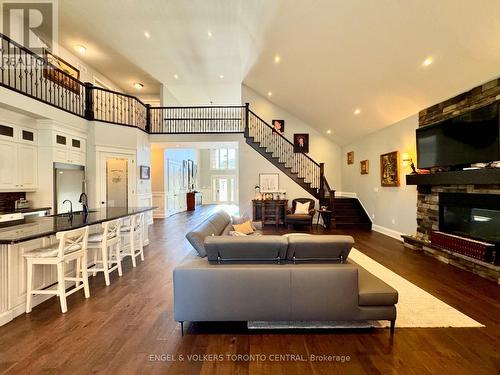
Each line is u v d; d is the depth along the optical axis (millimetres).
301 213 7418
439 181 4152
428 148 4527
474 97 3824
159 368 1801
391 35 3678
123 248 4527
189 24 5801
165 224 8281
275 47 5480
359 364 1847
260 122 8727
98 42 6559
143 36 6281
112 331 2250
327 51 4754
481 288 3129
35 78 5301
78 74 7344
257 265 2279
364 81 5105
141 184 7422
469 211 3939
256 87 8461
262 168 8070
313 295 2199
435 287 3162
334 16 3861
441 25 3131
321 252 2354
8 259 2422
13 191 4594
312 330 2266
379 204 6742
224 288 2201
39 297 2791
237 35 6230
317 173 8781
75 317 2488
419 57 3803
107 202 6551
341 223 7363
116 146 6711
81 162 6113
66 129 5574
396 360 1886
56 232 2598
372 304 2205
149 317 2494
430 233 4613
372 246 5180
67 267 3236
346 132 7926
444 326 2324
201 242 2629
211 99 11000
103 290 3137
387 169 6234
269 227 7500
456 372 1759
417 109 5102
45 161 5117
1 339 2119
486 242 3572
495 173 3232
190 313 2195
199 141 8086
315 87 6371
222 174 16875
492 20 2752
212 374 1750
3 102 4090
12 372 1747
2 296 2357
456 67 3639
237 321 2371
